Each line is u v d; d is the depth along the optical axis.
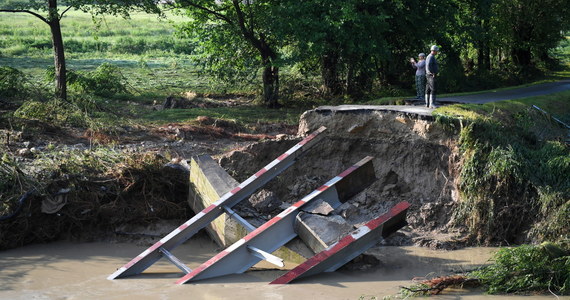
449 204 12.83
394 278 9.90
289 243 10.47
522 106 16.95
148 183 12.44
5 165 11.90
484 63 39.03
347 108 14.70
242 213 11.46
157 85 32.62
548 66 44.22
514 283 9.30
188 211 12.50
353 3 24.47
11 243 11.07
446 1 28.19
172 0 26.14
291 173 14.27
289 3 24.56
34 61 42.12
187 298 8.59
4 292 8.77
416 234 12.34
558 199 11.81
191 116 21.17
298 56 25.14
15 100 21.80
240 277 9.65
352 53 26.38
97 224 11.87
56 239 11.58
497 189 12.24
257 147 14.52
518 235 12.03
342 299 8.71
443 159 13.38
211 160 12.13
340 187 11.01
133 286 9.15
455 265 10.68
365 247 9.80
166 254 9.90
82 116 18.06
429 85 15.25
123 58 47.97
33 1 22.00
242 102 28.00
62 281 9.38
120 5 22.33
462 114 13.85
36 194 11.36
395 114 13.99
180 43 54.16
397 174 13.83
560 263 9.59
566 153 13.06
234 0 25.22
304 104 26.94
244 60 27.05
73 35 59.78
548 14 38.44
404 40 29.03
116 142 16.02
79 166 12.37
